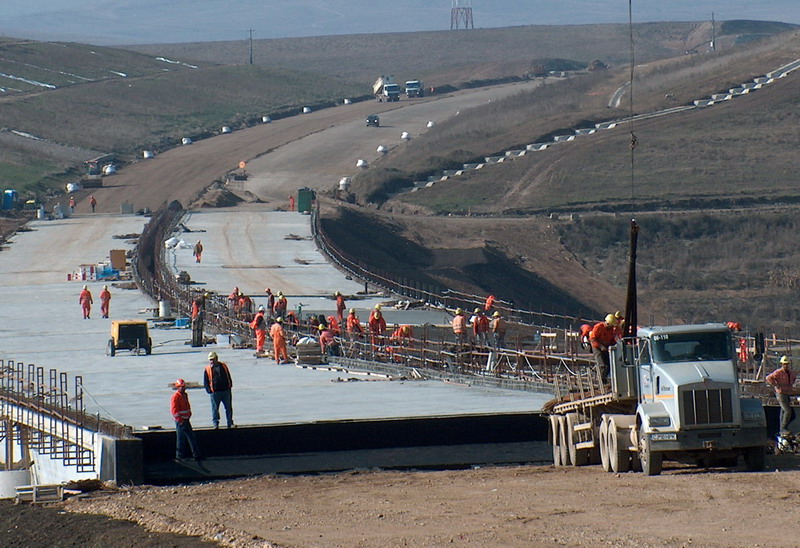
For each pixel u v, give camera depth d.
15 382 152.50
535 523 67.62
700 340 84.62
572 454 96.31
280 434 108.12
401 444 111.12
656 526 64.88
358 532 67.88
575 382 100.81
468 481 89.19
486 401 131.88
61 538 77.88
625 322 92.00
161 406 132.12
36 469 127.69
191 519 76.56
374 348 175.25
